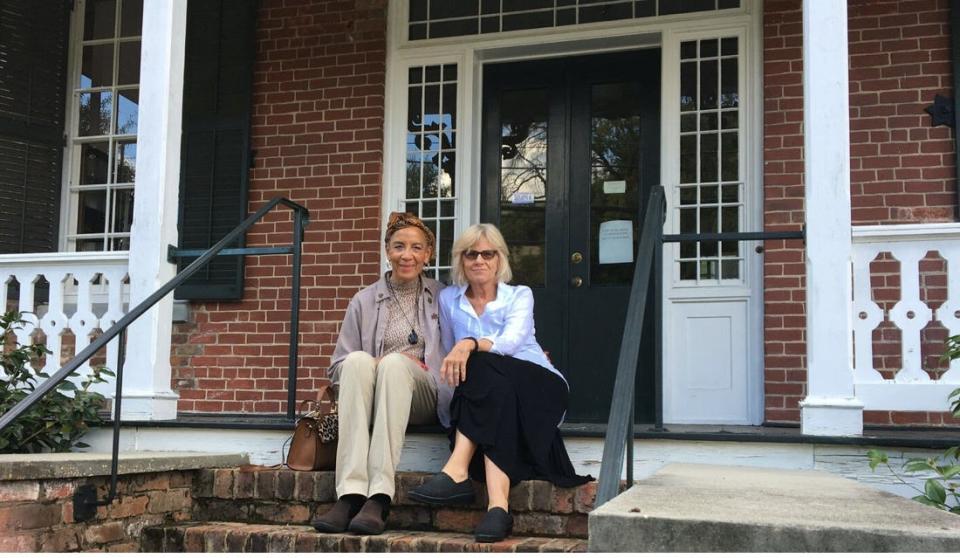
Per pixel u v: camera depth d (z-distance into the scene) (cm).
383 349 354
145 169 439
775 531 201
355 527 304
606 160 547
